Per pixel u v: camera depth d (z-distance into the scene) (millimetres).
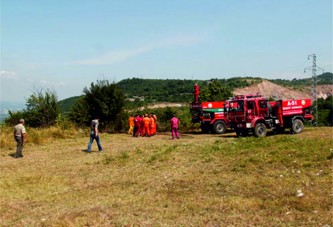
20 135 17859
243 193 8742
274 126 21297
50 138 25266
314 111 67125
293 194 8250
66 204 8938
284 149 13609
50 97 34125
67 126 29500
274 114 21391
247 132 22234
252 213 7176
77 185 11148
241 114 21125
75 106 32625
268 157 12414
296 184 8984
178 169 12172
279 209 7238
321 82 178000
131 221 7125
